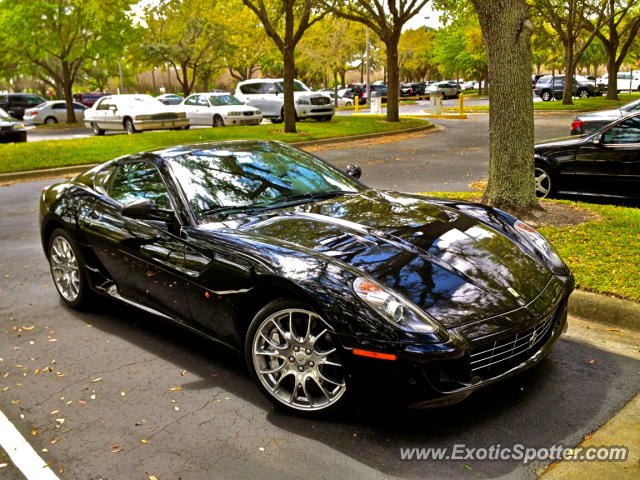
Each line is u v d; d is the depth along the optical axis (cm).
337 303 308
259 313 338
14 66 4425
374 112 3384
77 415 346
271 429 323
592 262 529
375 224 384
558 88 4384
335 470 286
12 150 1580
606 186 831
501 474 280
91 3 2700
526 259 369
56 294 559
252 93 2497
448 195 888
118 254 446
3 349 441
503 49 693
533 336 329
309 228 375
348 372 307
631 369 377
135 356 421
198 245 380
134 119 2102
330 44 4234
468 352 299
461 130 2194
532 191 719
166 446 311
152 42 4972
